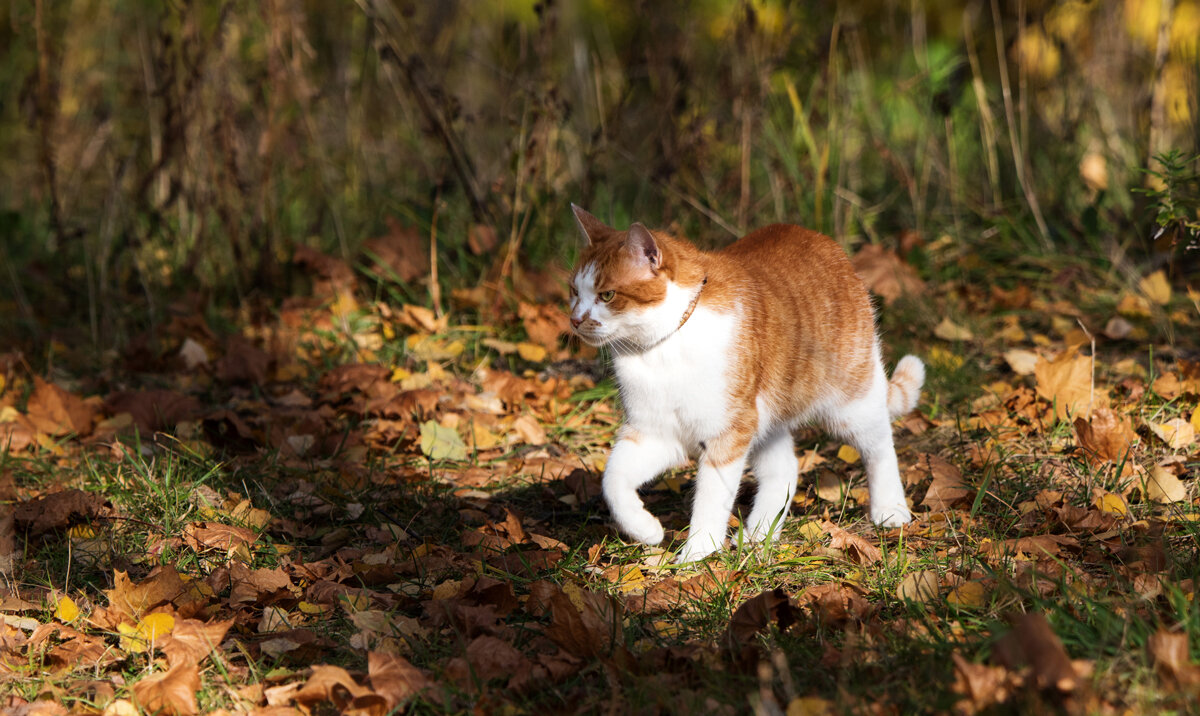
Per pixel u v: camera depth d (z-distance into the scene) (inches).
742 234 335.9
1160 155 251.4
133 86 416.2
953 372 269.1
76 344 320.2
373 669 146.9
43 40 336.8
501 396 277.9
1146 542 179.6
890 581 174.1
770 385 195.8
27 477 233.6
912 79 377.1
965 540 190.1
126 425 259.0
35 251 384.8
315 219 381.4
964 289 325.4
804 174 353.7
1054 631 142.9
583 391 284.7
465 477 235.8
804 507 217.2
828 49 345.4
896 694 136.2
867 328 207.9
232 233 339.3
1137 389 247.9
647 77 370.0
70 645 162.4
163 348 311.6
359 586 185.9
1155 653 131.1
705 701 137.8
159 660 159.5
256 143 365.1
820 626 157.2
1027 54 391.5
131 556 195.0
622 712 139.1
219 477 228.5
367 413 267.9
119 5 451.5
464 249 348.2
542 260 339.3
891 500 204.1
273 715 143.2
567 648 155.3
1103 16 382.0
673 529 210.4
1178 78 373.1
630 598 174.4
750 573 181.0
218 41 327.6
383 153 414.3
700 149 349.1
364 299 341.4
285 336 308.7
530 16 446.3
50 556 196.2
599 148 346.3
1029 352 282.2
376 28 330.3
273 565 193.2
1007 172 377.4
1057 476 215.0
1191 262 324.2
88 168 417.4
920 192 370.9
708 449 192.1
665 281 181.8
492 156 374.0
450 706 141.5
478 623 163.9
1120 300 308.0
